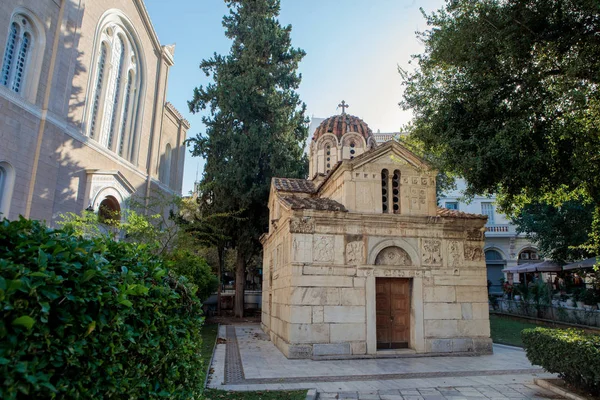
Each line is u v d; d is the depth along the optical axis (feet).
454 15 37.01
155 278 15.96
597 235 44.39
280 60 103.19
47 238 11.18
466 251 51.08
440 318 48.62
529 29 31.94
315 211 47.50
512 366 41.32
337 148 78.13
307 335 44.91
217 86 96.73
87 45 81.41
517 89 34.76
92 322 10.59
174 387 16.11
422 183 52.21
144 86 107.24
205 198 93.71
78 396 10.16
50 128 69.31
